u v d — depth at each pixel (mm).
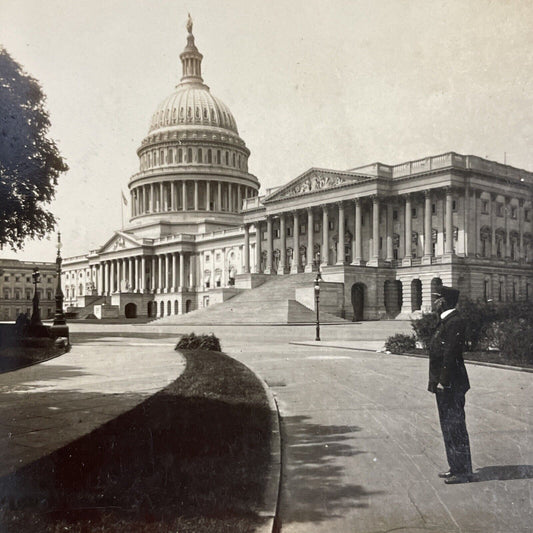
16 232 25281
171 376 21547
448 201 73688
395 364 27203
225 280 121062
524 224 81500
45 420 13156
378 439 12055
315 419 14062
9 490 8250
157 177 140750
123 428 12016
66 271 175625
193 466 9430
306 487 9117
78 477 8812
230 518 7355
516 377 21812
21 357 28953
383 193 79562
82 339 53438
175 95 148125
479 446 11344
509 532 7508
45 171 22422
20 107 20000
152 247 135125
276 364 27344
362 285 79125
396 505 8383
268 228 97750
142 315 131750
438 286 10000
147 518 7340
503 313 30062
